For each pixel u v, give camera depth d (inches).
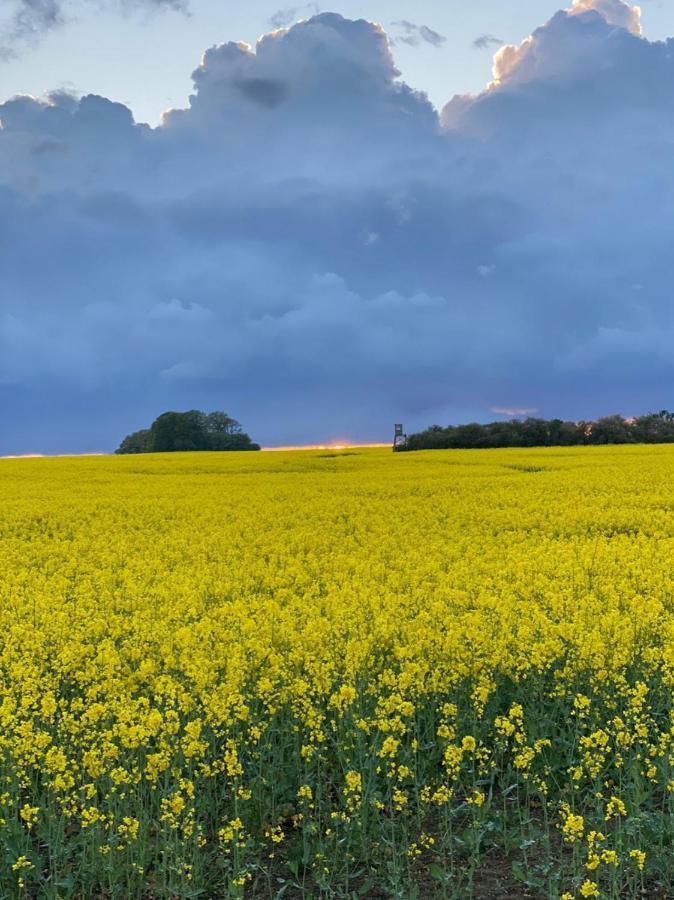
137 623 474.3
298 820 303.4
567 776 325.7
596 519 931.3
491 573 623.8
